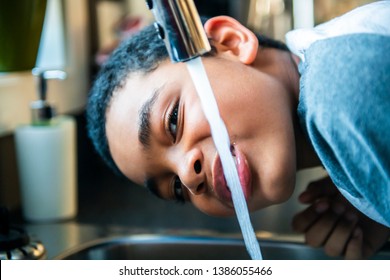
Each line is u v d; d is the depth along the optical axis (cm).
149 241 105
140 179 92
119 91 90
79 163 140
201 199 90
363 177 73
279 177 84
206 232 110
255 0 172
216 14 170
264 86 87
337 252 100
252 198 86
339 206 101
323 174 149
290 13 183
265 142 84
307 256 102
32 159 113
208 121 76
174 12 64
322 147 78
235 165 81
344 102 73
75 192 121
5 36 99
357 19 79
